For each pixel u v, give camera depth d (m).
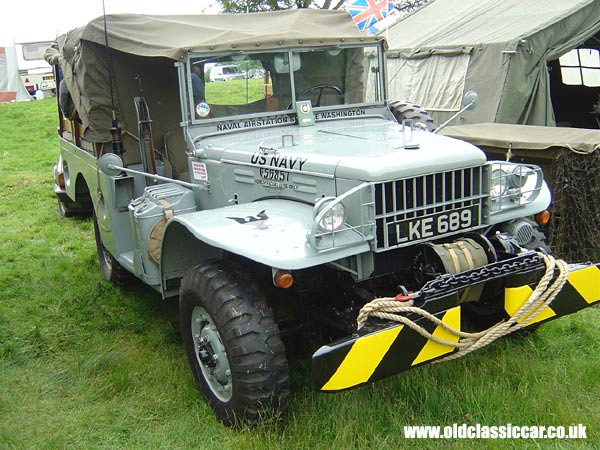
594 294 3.50
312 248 3.00
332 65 4.70
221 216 3.47
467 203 3.52
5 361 4.27
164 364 4.11
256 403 3.14
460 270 3.32
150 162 4.98
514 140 5.88
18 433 3.39
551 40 8.93
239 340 3.13
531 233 3.93
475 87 9.34
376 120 4.74
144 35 4.53
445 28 10.86
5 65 24.73
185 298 3.53
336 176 3.33
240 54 4.33
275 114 4.52
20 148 13.89
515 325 3.29
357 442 3.16
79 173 5.89
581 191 5.40
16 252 6.76
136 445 3.29
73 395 3.82
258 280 3.59
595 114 10.37
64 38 5.45
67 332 4.75
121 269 5.43
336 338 3.88
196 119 4.29
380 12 9.57
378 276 3.44
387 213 3.24
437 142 3.63
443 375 3.66
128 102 5.08
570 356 3.95
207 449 3.19
